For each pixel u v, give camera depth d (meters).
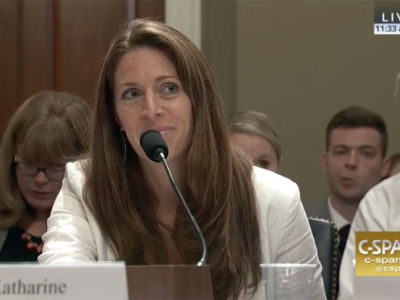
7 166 8.75
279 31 12.83
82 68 12.66
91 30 12.67
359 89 12.83
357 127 10.95
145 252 6.18
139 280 4.52
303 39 12.83
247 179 6.38
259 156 9.51
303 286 5.20
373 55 12.80
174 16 12.57
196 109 6.01
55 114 8.67
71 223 6.24
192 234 6.12
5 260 8.68
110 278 4.23
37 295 4.19
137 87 5.84
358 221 9.39
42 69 12.70
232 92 12.80
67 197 6.41
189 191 6.18
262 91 12.79
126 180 6.23
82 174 6.43
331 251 7.36
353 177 10.91
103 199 6.21
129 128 5.86
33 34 12.70
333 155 11.03
